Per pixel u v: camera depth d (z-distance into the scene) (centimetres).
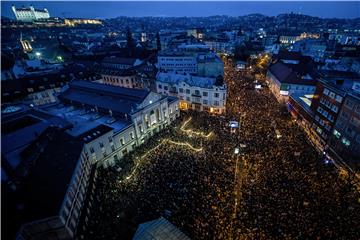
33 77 7900
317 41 15675
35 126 4569
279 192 3953
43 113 5400
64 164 3741
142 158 5275
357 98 4425
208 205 3784
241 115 7250
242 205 3731
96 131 5047
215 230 3350
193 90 8019
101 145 4975
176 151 5444
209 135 6100
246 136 5916
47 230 2961
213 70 9969
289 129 6334
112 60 13312
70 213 3284
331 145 5303
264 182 4212
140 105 5847
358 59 10181
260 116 7125
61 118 5191
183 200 3928
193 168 4741
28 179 3325
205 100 7862
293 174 4409
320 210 3575
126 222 3606
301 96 7350
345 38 19238
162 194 4091
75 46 19412
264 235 3212
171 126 6994
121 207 3891
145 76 9925
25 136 4225
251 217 3506
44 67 10450
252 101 8431
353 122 4566
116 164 5372
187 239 2762
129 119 5753
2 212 2841
